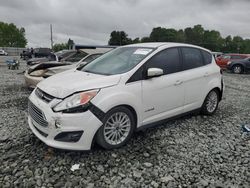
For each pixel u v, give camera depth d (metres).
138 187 2.94
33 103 3.65
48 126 3.30
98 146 3.78
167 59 4.41
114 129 3.66
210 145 4.09
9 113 5.47
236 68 18.50
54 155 3.54
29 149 3.72
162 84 4.18
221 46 95.12
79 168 3.25
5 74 13.09
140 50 4.39
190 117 5.41
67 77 3.96
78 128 3.27
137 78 3.87
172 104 4.46
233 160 3.63
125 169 3.28
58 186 2.90
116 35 84.88
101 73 4.07
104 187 2.91
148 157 3.60
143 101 3.92
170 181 3.07
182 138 4.30
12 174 3.09
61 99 3.34
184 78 4.59
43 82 3.97
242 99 7.82
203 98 5.17
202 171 3.31
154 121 4.21
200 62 5.14
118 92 3.59
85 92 3.37
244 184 3.05
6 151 3.66
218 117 5.55
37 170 3.18
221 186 3.00
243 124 5.14
